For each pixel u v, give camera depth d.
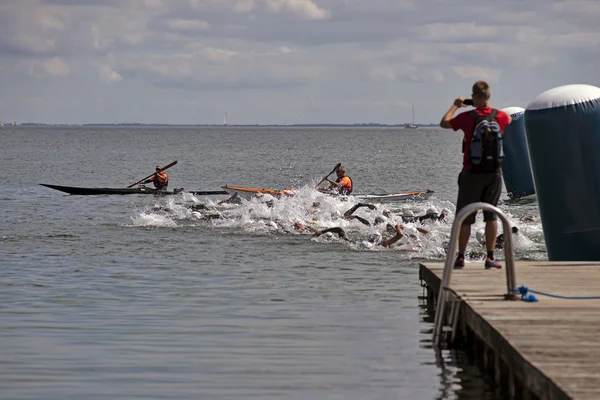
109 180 79.62
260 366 14.80
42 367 14.74
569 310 14.38
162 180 57.44
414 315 18.89
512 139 48.56
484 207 15.20
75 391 13.42
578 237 21.48
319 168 101.75
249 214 38.97
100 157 132.88
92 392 13.37
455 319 15.73
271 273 24.69
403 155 143.00
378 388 13.55
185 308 19.75
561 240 21.75
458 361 15.06
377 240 30.20
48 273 24.52
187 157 135.25
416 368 14.68
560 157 21.33
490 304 14.90
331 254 28.30
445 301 15.81
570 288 16.38
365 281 23.36
